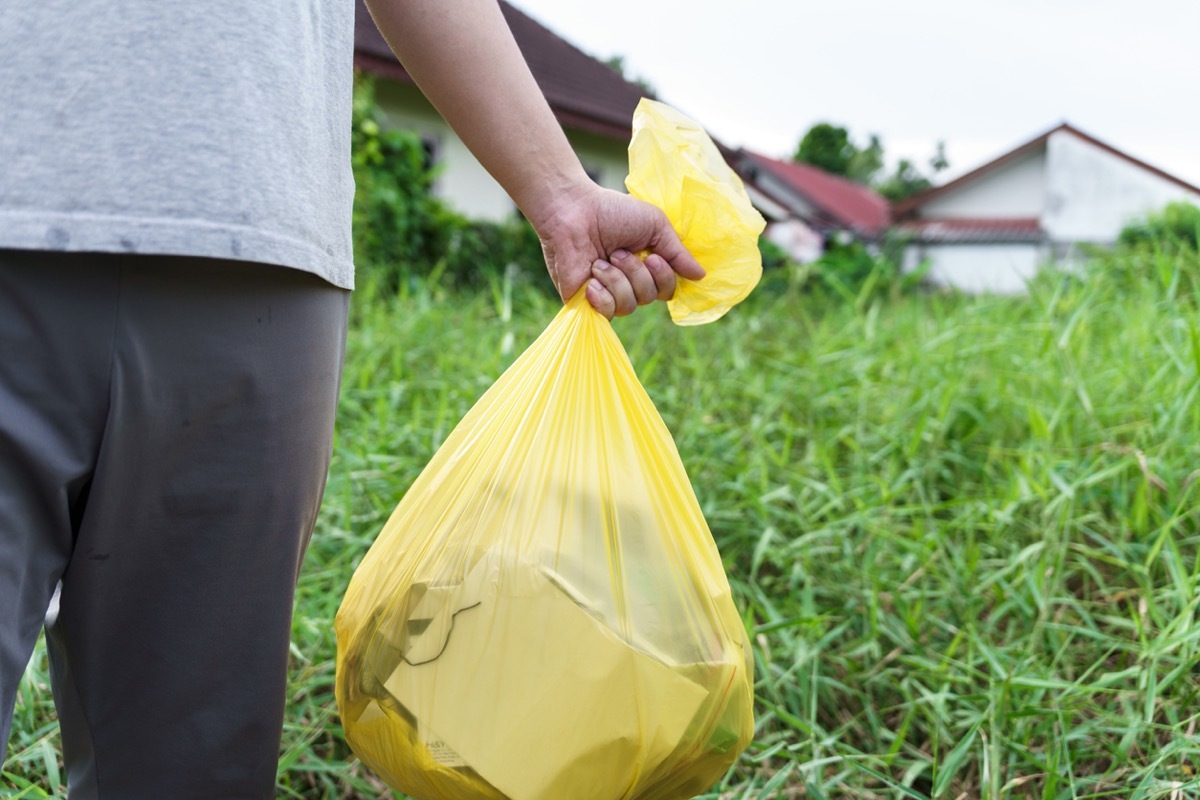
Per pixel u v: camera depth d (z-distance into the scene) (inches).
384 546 45.5
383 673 42.2
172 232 33.1
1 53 32.7
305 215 36.3
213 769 40.9
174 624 39.0
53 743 63.2
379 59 366.9
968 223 1065.5
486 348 138.3
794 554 85.0
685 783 44.4
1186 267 112.6
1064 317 121.9
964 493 96.6
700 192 47.1
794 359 134.3
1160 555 75.1
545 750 39.6
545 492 43.0
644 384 119.1
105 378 34.3
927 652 72.8
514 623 40.4
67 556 36.8
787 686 69.9
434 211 323.9
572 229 44.3
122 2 33.4
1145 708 61.4
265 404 37.3
